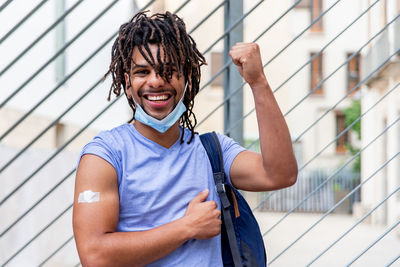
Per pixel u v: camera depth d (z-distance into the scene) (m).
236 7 2.46
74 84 6.41
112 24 7.73
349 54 16.30
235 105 2.50
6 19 4.27
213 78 2.29
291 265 6.37
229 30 2.26
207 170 1.36
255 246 1.36
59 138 5.88
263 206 13.72
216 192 1.36
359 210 11.54
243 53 1.29
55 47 5.59
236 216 1.37
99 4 7.15
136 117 1.29
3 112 4.19
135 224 1.26
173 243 1.20
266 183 1.35
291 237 8.84
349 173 14.21
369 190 11.11
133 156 1.28
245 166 1.38
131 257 1.19
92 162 1.24
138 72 1.28
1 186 3.84
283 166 1.32
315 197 13.81
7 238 3.88
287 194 13.82
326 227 10.24
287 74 16.17
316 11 16.03
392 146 8.91
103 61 7.74
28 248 4.29
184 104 1.40
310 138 16.62
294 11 15.90
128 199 1.26
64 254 5.25
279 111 1.32
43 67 2.02
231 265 1.36
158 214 1.27
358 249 7.40
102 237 1.19
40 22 5.07
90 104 7.21
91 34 6.95
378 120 10.45
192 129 1.37
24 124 4.68
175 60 1.26
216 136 1.43
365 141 11.72
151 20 1.29
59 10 5.67
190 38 1.41
